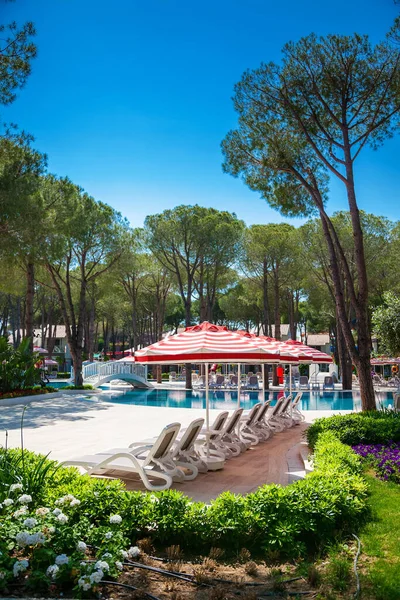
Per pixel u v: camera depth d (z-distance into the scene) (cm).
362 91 1198
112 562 350
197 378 3666
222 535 422
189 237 2956
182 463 706
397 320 1452
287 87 1220
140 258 3603
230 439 921
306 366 4212
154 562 391
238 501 452
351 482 521
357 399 2533
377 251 2652
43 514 393
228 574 374
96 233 2577
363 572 363
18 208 1541
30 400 1866
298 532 417
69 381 3541
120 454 609
